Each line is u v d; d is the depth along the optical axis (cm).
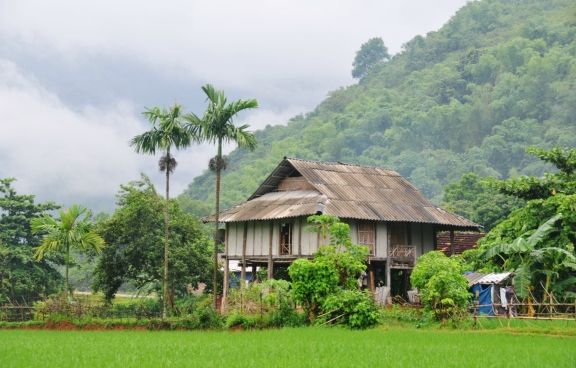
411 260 4838
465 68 19925
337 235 3962
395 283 5059
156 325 3869
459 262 3997
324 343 2714
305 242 4584
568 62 17762
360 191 4844
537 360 2134
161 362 2186
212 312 3862
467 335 3011
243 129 4388
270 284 3850
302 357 2273
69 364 2184
